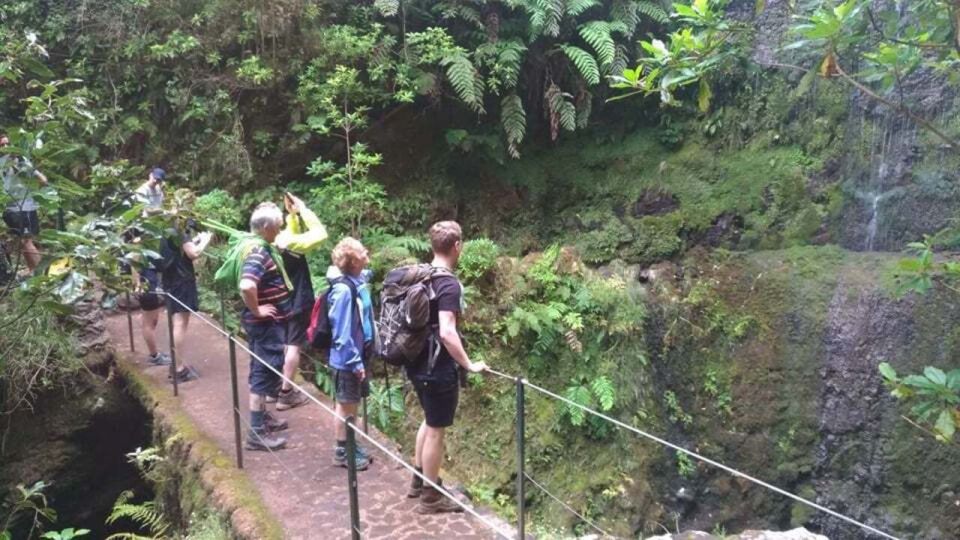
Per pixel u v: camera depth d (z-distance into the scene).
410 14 10.53
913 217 9.94
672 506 8.88
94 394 7.34
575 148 11.73
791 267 10.15
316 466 5.37
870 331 9.22
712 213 10.80
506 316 8.66
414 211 10.70
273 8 9.75
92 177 5.20
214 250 9.08
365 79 10.32
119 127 9.87
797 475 9.23
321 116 9.87
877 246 10.21
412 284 4.25
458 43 10.73
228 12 9.92
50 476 7.24
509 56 10.14
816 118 10.77
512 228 11.16
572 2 10.35
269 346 5.68
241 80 9.87
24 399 6.84
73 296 3.83
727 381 9.77
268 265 5.65
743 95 11.17
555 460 8.05
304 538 4.45
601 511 7.87
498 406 8.23
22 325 6.49
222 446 5.66
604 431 8.30
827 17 3.74
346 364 5.01
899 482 8.62
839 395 9.25
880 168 10.26
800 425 9.38
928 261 4.29
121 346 7.90
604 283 9.22
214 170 10.01
